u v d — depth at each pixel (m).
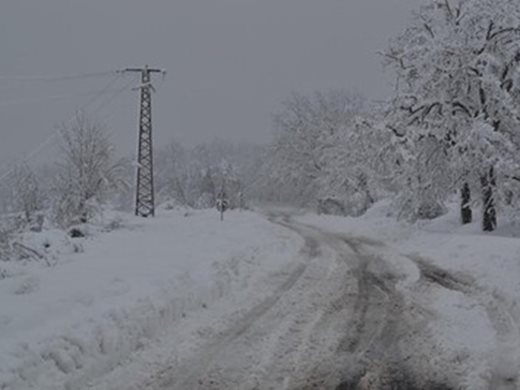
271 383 7.12
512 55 22.50
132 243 19.00
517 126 22.30
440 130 23.44
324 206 52.75
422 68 23.73
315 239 23.02
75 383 7.09
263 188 73.56
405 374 7.34
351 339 8.82
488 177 21.88
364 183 46.28
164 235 22.20
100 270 12.69
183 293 10.96
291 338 8.90
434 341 8.55
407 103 24.17
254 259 16.27
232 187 63.06
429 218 26.69
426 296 11.59
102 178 30.00
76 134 29.95
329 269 15.16
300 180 61.53
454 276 13.59
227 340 8.83
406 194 24.67
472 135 21.39
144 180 36.94
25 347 7.27
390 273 14.49
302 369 7.58
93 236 22.00
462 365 7.53
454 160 22.42
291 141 62.03
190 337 8.98
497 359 7.65
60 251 16.70
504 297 10.87
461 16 23.14
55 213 27.97
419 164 23.91
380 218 30.17
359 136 25.61
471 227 23.17
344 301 11.36
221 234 22.17
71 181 28.97
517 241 15.87
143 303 9.66
